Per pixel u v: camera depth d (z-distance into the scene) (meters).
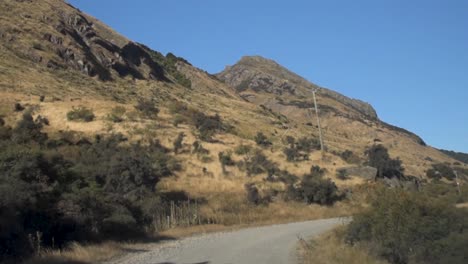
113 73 89.31
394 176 60.75
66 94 65.19
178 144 50.47
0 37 75.19
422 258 13.23
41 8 92.31
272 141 67.12
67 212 18.56
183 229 27.25
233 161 49.94
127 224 22.55
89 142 45.84
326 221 35.19
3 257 13.76
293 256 16.94
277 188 45.53
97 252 16.59
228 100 110.94
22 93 59.22
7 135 38.12
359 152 82.88
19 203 16.02
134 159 34.59
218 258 16.39
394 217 14.53
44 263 13.91
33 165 18.95
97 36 96.94
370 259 14.16
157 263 15.16
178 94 95.62
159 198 30.70
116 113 57.53
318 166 53.41
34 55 74.88
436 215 14.30
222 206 37.81
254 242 21.78
